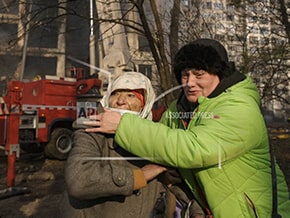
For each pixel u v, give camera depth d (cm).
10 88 470
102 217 108
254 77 573
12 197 448
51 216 364
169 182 120
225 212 108
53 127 635
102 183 98
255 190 108
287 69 601
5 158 656
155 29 408
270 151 117
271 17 613
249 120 104
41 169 609
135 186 103
